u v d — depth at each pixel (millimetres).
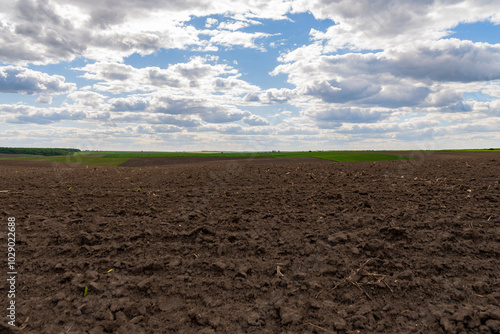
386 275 3873
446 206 6211
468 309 3184
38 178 12562
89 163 33469
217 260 4324
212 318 3201
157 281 3859
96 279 3898
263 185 9742
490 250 4289
